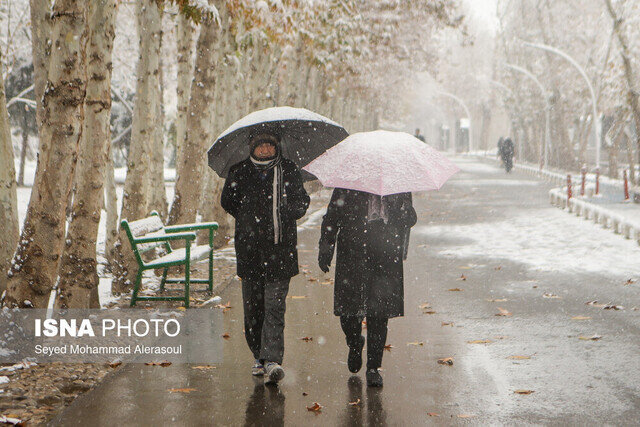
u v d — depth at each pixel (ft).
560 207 132.87
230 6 75.66
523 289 55.62
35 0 50.70
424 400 29.35
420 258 73.67
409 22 182.70
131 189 57.16
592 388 30.83
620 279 58.85
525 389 30.73
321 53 134.72
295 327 42.75
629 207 133.59
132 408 28.32
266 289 31.71
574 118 286.46
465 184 212.84
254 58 111.45
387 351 37.37
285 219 31.48
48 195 36.06
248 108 115.14
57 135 35.99
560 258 71.82
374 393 30.27
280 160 31.99
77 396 29.96
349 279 30.68
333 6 116.98
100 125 42.47
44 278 36.22
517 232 96.32
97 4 42.39
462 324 43.78
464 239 89.56
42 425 26.53
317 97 188.24
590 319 44.57
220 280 59.16
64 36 35.45
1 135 38.83
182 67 82.99
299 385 31.40
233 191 32.01
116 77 156.56
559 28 265.95
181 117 83.41
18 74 187.62
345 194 30.71
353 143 30.96
